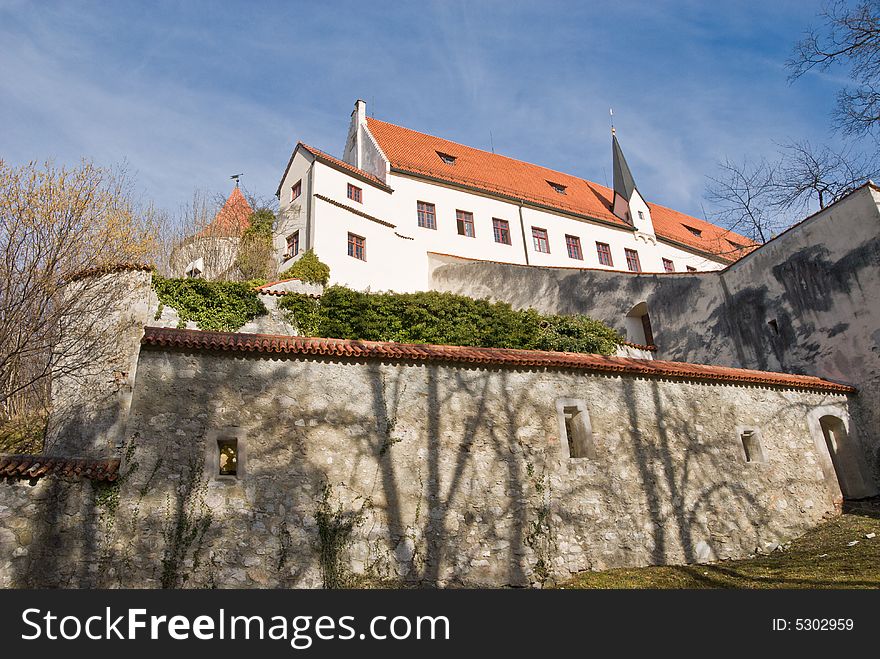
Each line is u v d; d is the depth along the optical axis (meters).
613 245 35.06
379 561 9.73
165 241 26.88
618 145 38.62
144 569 8.64
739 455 13.34
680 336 20.20
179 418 9.58
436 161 32.62
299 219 25.62
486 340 18.16
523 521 10.83
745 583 10.06
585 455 11.89
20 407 13.73
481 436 11.20
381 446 10.49
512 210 32.41
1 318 11.64
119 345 11.45
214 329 17.11
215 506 9.23
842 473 15.18
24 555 8.23
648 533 11.65
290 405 10.23
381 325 17.95
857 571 9.87
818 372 16.42
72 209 12.91
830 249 16.47
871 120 16.94
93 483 8.87
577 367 12.47
